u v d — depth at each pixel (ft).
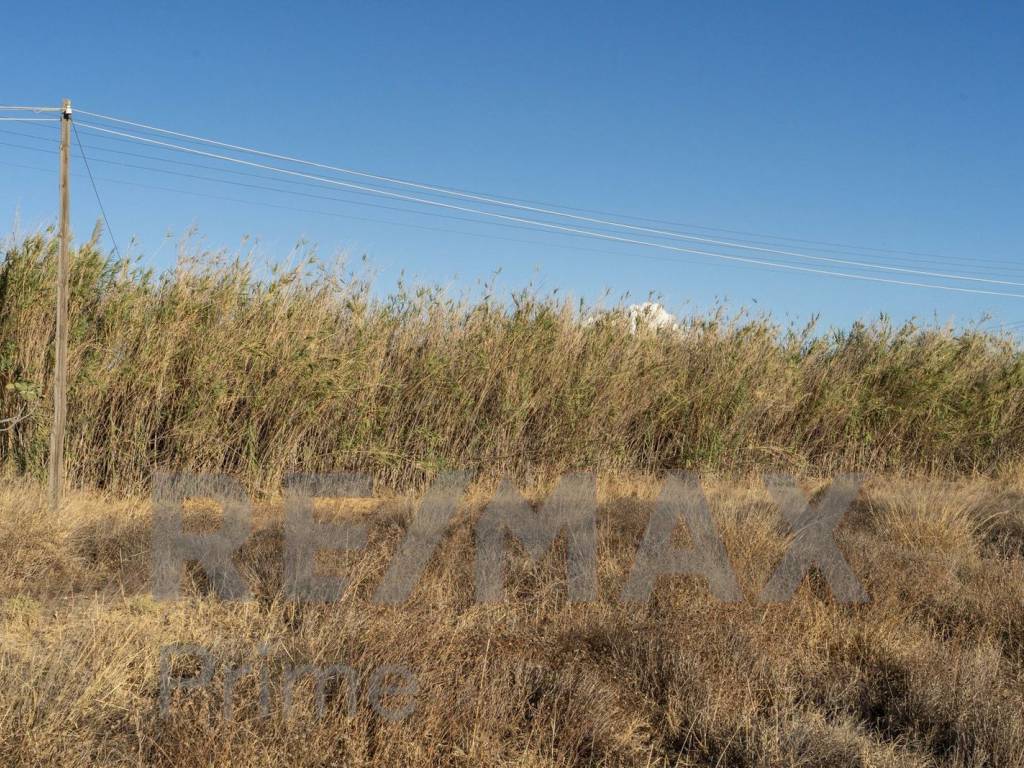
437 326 36.78
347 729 12.62
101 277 31.53
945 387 45.09
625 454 38.29
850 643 18.31
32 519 21.86
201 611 18.33
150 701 13.98
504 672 15.07
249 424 31.65
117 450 30.19
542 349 37.29
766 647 17.38
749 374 41.16
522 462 35.73
